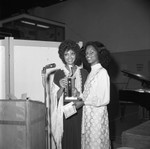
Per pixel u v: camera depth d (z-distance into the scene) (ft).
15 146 4.01
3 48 6.81
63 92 6.74
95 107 6.15
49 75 7.20
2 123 4.03
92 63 6.61
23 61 6.96
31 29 23.20
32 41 7.08
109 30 24.71
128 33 23.48
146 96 13.75
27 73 7.02
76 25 27.14
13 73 6.81
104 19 24.97
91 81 6.25
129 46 23.49
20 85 6.93
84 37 26.50
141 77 16.22
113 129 14.75
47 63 7.27
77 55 6.95
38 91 7.15
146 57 22.36
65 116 6.45
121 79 23.93
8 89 6.79
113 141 12.05
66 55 6.88
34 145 4.19
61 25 25.86
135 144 6.33
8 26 23.49
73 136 6.69
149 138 6.10
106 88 6.15
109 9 24.57
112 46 24.61
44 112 4.83
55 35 25.29
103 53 6.63
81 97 6.62
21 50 6.93
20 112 3.96
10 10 26.09
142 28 22.57
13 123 4.00
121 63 24.02
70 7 27.40
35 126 4.25
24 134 3.97
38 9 29.86
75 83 6.82
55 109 6.68
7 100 4.02
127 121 17.33
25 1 24.79
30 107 4.00
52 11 29.04
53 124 6.68
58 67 7.38
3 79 6.86
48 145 6.81
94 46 6.48
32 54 7.07
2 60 6.84
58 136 6.61
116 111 19.25
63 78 6.75
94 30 25.75
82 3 26.50
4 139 4.04
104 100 6.11
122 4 23.68
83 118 6.39
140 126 7.42
